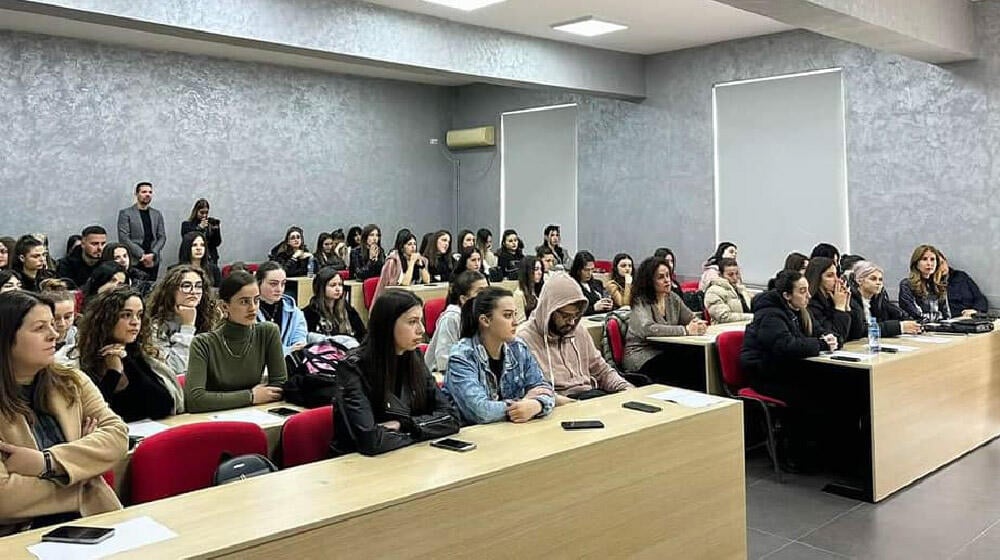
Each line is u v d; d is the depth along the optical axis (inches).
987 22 247.1
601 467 93.1
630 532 96.4
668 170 341.1
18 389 82.2
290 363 135.9
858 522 140.9
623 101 355.9
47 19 283.9
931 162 265.3
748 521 142.0
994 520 140.5
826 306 175.0
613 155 362.6
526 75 293.6
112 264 187.6
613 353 192.2
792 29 297.4
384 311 100.0
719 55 319.6
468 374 110.7
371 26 241.1
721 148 323.3
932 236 266.2
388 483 78.5
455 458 86.8
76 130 313.4
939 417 169.3
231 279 128.6
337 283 191.5
